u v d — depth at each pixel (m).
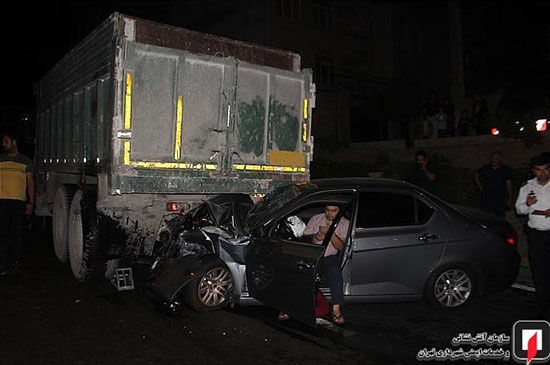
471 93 24.91
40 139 10.40
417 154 8.91
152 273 6.15
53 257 8.88
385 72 26.75
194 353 4.64
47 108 9.76
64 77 8.47
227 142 6.85
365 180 5.96
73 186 8.03
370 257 5.52
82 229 6.68
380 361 4.48
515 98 20.45
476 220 6.02
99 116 6.69
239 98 7.01
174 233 6.37
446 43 29.91
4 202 7.86
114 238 6.66
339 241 5.44
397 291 5.63
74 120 7.97
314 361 4.46
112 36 6.16
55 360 4.51
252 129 7.16
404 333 5.17
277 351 4.69
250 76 7.09
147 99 6.25
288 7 23.14
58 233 8.16
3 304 6.14
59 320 5.56
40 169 10.38
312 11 23.98
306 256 4.79
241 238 5.73
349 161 15.70
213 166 6.77
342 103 22.48
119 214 6.66
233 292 5.73
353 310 5.93
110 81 6.16
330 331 5.22
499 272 5.93
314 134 21.59
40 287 6.93
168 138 6.42
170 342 4.91
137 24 6.19
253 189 7.16
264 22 22.31
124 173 6.11
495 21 22.45
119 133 6.05
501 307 6.06
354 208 5.56
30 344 4.88
